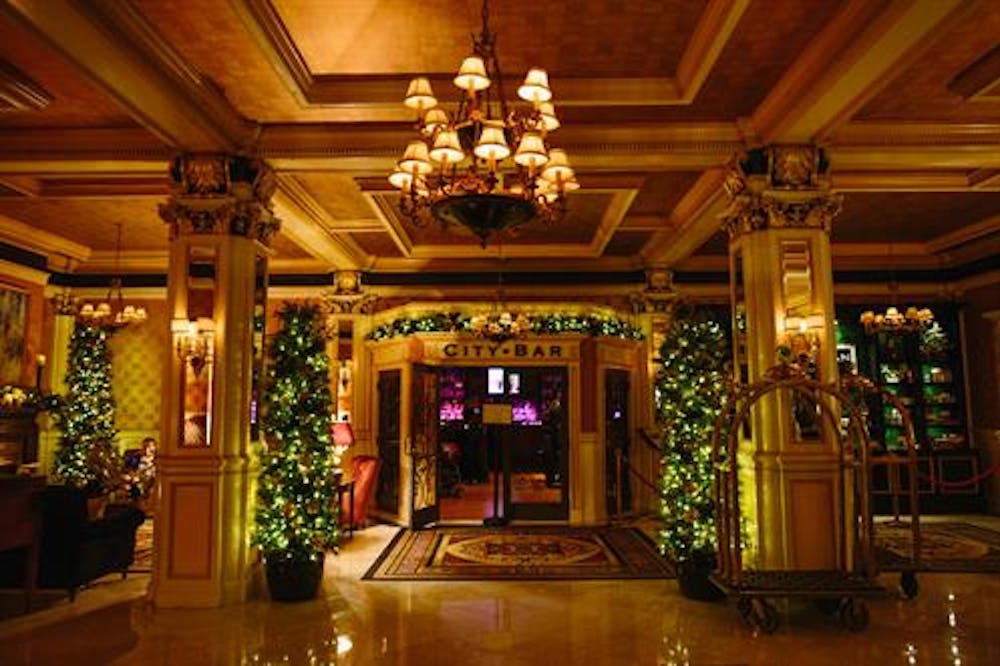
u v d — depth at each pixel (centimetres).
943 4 387
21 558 586
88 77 463
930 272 1127
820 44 471
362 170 648
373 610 557
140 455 1090
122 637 495
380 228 934
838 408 590
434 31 471
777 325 594
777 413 582
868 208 898
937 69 517
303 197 798
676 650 462
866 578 525
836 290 1131
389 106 561
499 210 404
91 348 1076
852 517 573
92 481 863
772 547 574
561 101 550
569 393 995
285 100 551
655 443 1051
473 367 1045
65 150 620
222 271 602
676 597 590
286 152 622
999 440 1032
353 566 711
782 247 603
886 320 1015
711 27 452
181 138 576
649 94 550
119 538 649
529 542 838
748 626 509
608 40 484
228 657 455
